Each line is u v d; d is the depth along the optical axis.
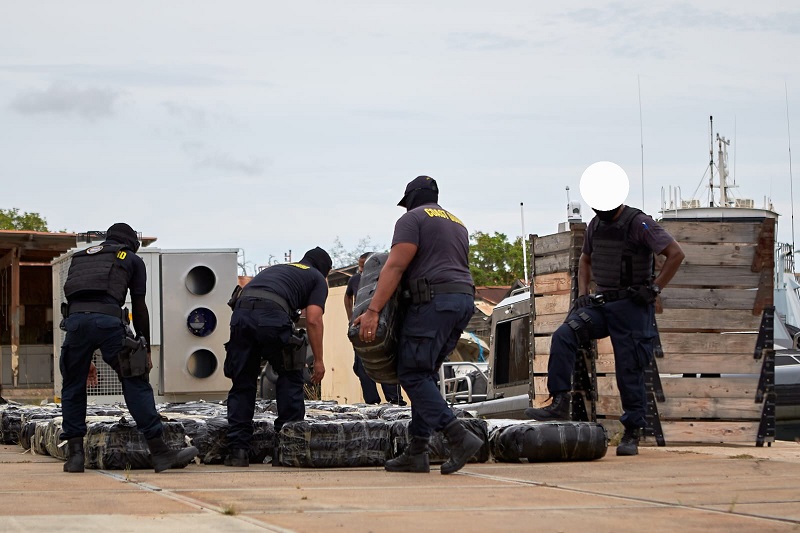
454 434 6.60
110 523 4.22
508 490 5.60
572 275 10.25
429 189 6.93
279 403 8.09
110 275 7.18
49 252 23.94
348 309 14.20
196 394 13.62
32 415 10.37
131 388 7.16
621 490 5.58
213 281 13.73
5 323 25.73
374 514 4.55
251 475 6.81
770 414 9.34
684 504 4.91
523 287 14.84
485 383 15.67
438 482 6.11
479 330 25.47
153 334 13.55
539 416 8.39
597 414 9.70
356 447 7.59
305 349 7.93
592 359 9.62
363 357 6.74
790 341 13.99
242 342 7.79
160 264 13.58
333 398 20.47
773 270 9.48
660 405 9.32
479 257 55.88
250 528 4.06
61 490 5.78
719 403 9.37
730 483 5.93
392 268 6.53
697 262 9.44
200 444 7.88
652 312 8.44
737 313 9.46
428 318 6.54
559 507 4.81
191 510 4.71
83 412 7.31
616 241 8.30
